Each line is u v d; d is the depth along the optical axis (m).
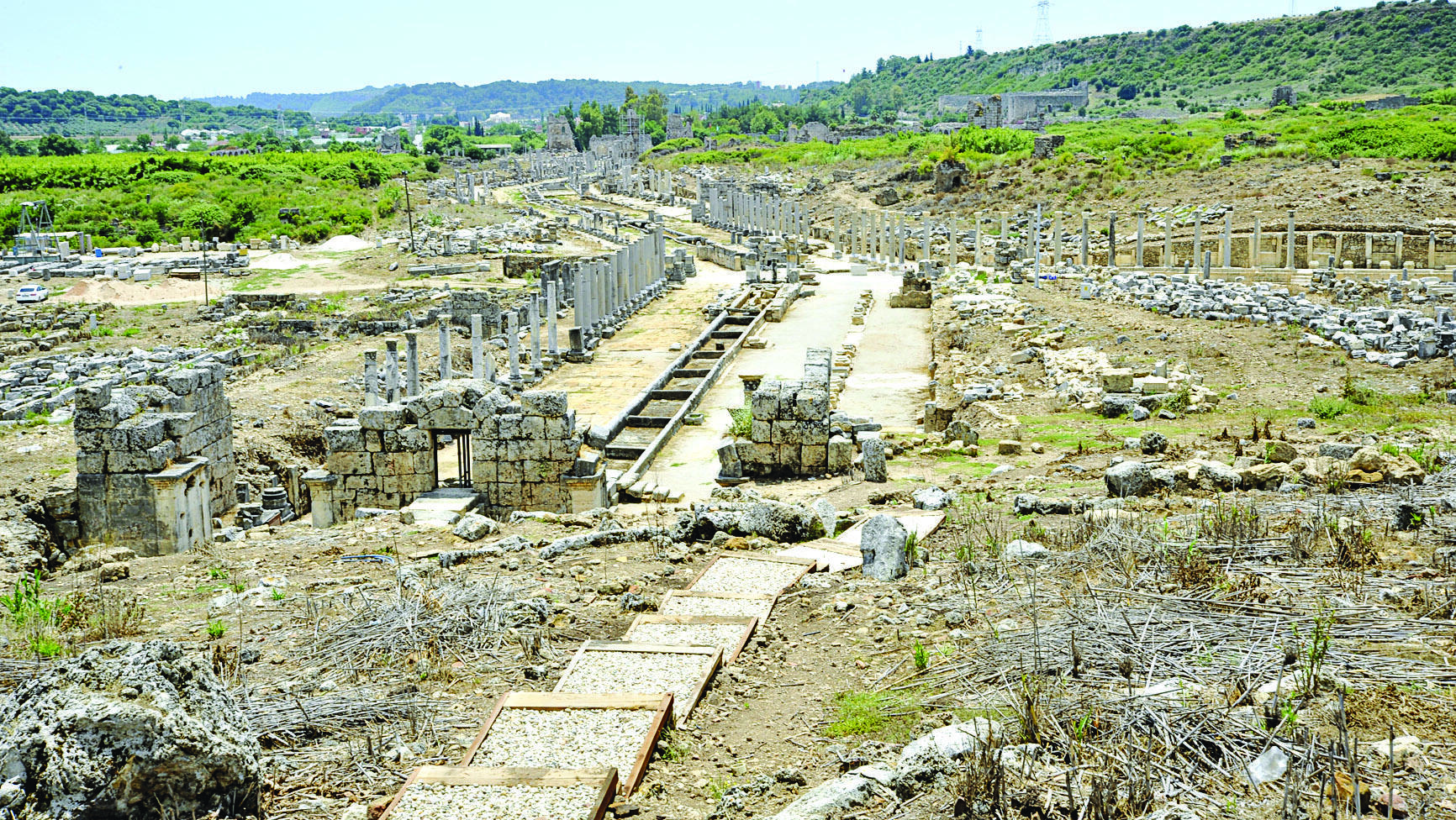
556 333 47.38
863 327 48.91
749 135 193.12
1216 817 7.01
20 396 36.56
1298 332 36.50
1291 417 24.53
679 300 63.00
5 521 21.36
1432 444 19.77
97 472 21.81
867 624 11.21
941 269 66.19
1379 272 63.41
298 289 69.75
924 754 7.89
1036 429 25.03
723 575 13.16
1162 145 101.19
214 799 7.64
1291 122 111.62
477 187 139.25
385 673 10.62
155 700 7.54
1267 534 12.75
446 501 22.09
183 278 73.56
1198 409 26.11
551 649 11.05
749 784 8.09
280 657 11.12
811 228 97.94
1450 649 9.14
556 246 85.94
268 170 120.31
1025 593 11.41
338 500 22.66
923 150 122.81
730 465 23.48
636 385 40.38
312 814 7.89
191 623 12.62
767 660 10.55
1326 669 8.84
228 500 25.14
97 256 83.25
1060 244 67.75
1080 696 8.71
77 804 7.11
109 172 114.81
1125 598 10.80
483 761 8.40
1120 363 32.25
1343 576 11.12
